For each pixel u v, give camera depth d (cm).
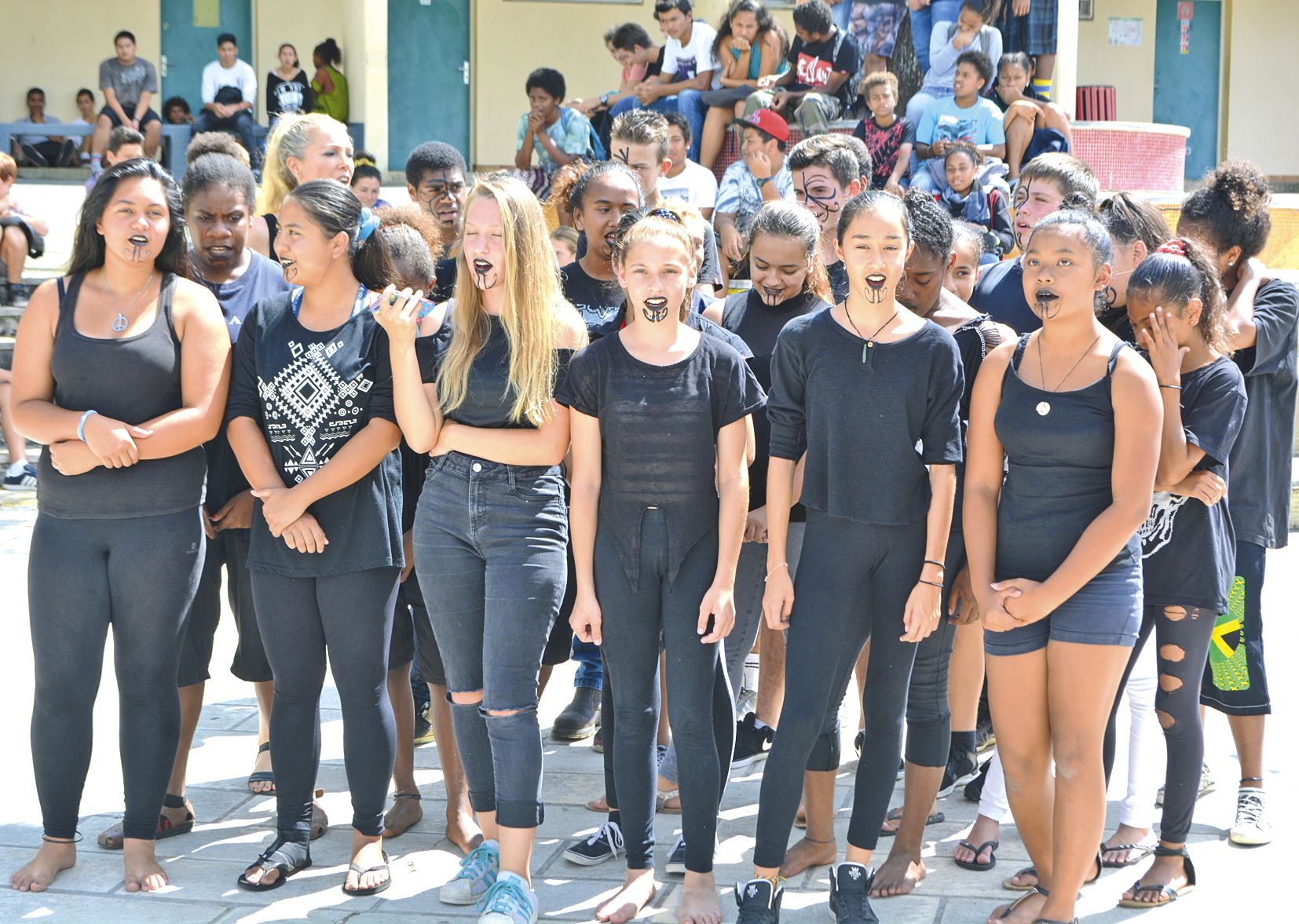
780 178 789
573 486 352
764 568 414
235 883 375
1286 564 768
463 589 355
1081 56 1738
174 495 371
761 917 336
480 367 354
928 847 398
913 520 339
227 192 412
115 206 364
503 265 351
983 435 339
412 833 412
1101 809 327
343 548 364
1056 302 321
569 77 1608
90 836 405
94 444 356
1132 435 318
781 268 408
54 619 369
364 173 669
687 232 350
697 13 1482
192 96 1608
